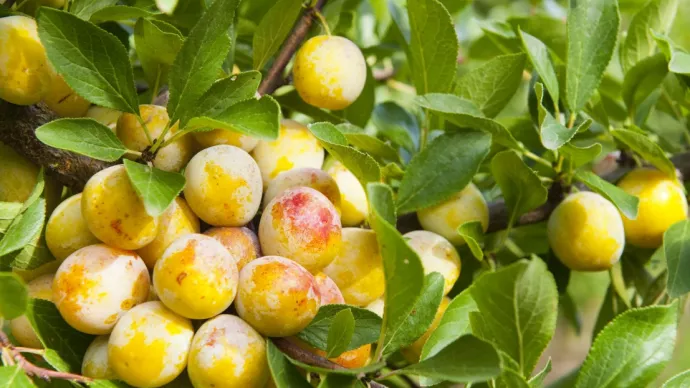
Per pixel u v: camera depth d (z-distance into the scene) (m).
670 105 0.85
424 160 0.71
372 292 0.68
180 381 0.63
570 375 0.76
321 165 0.71
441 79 0.75
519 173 0.72
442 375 0.59
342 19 0.85
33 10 0.69
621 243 0.73
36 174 0.67
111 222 0.62
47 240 0.64
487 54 0.97
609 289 0.82
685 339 1.41
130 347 0.60
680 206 0.76
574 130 0.69
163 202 0.60
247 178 0.64
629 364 0.65
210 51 0.64
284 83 0.76
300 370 0.62
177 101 0.64
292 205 0.63
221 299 0.61
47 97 0.66
